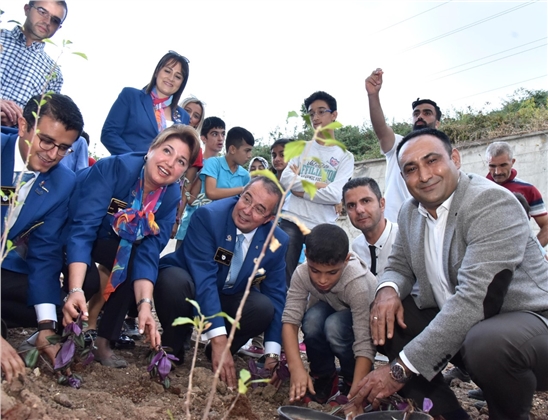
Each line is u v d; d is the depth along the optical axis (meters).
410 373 2.61
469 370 2.55
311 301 4.00
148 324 2.99
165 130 3.22
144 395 2.75
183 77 4.32
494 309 2.54
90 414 2.38
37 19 3.81
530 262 2.69
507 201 2.64
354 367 3.43
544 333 2.49
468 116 14.51
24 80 3.96
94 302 3.66
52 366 2.84
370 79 4.64
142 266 3.23
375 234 3.87
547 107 14.12
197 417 2.57
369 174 14.02
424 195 2.74
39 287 2.95
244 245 3.57
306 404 3.18
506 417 2.61
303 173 5.03
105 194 3.18
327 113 5.19
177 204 3.52
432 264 2.91
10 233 2.90
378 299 2.99
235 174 5.52
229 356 3.23
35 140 2.72
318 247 3.01
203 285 3.40
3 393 2.08
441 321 2.55
